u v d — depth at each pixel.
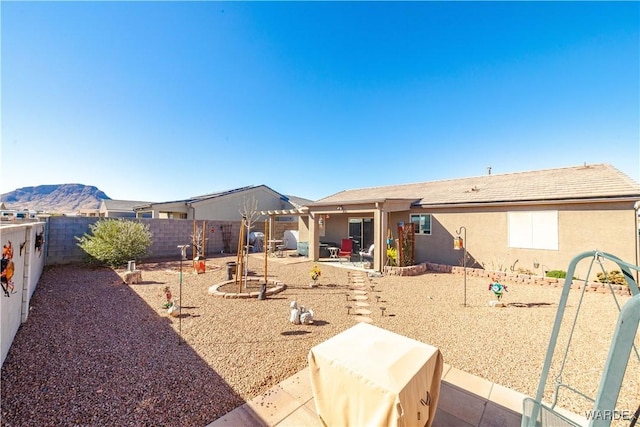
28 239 5.10
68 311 5.86
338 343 2.76
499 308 6.84
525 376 3.76
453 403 3.15
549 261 10.26
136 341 4.61
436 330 5.40
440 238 12.96
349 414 2.30
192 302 6.93
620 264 2.16
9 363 3.70
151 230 13.86
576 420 2.87
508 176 14.31
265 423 2.78
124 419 2.77
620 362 1.57
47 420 2.71
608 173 10.91
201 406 3.02
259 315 6.07
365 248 16.03
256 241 18.39
